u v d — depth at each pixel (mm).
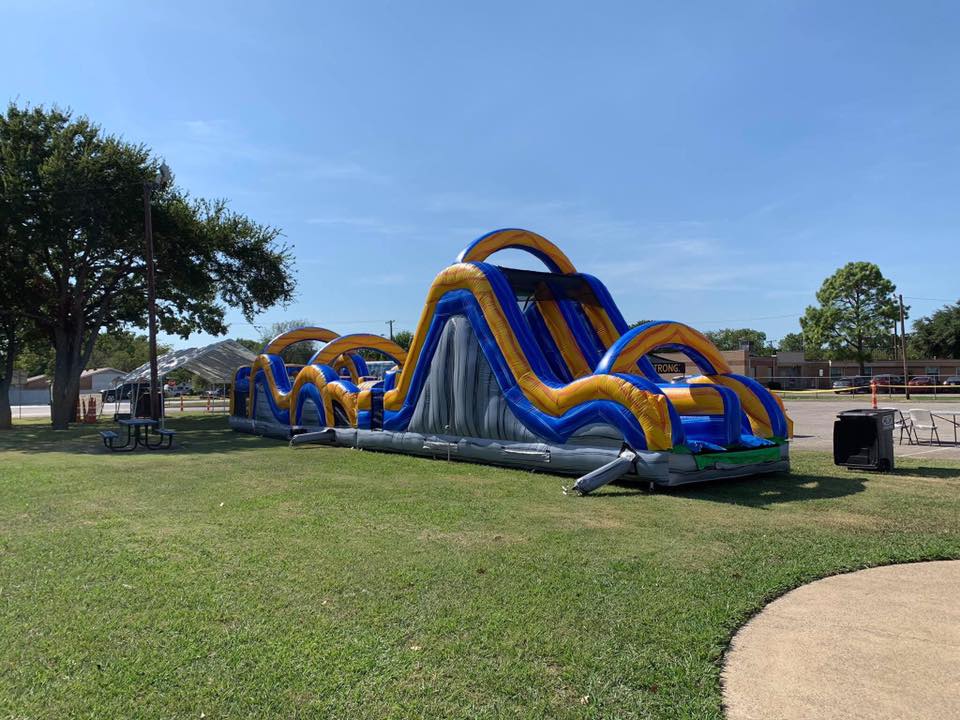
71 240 24375
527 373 11148
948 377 55469
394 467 11562
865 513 7180
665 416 8859
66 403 25609
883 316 57594
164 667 3598
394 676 3475
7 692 3342
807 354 63781
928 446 13906
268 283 29000
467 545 5984
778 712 3107
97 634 4051
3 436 20656
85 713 3141
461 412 12266
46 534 6602
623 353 9906
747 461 9398
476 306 12016
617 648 3777
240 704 3211
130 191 23594
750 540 6070
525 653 3729
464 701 3219
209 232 26906
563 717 3074
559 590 4723
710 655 3678
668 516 7156
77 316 26062
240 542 6207
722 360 10906
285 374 20219
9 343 25625
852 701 3205
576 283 13219
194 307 31766
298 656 3719
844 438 10375
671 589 4723
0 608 4508
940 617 4254
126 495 8797
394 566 5359
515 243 13359
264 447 15797
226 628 4129
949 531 6348
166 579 5098
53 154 22141
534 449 10734
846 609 4406
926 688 3322
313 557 5652
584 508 7648
